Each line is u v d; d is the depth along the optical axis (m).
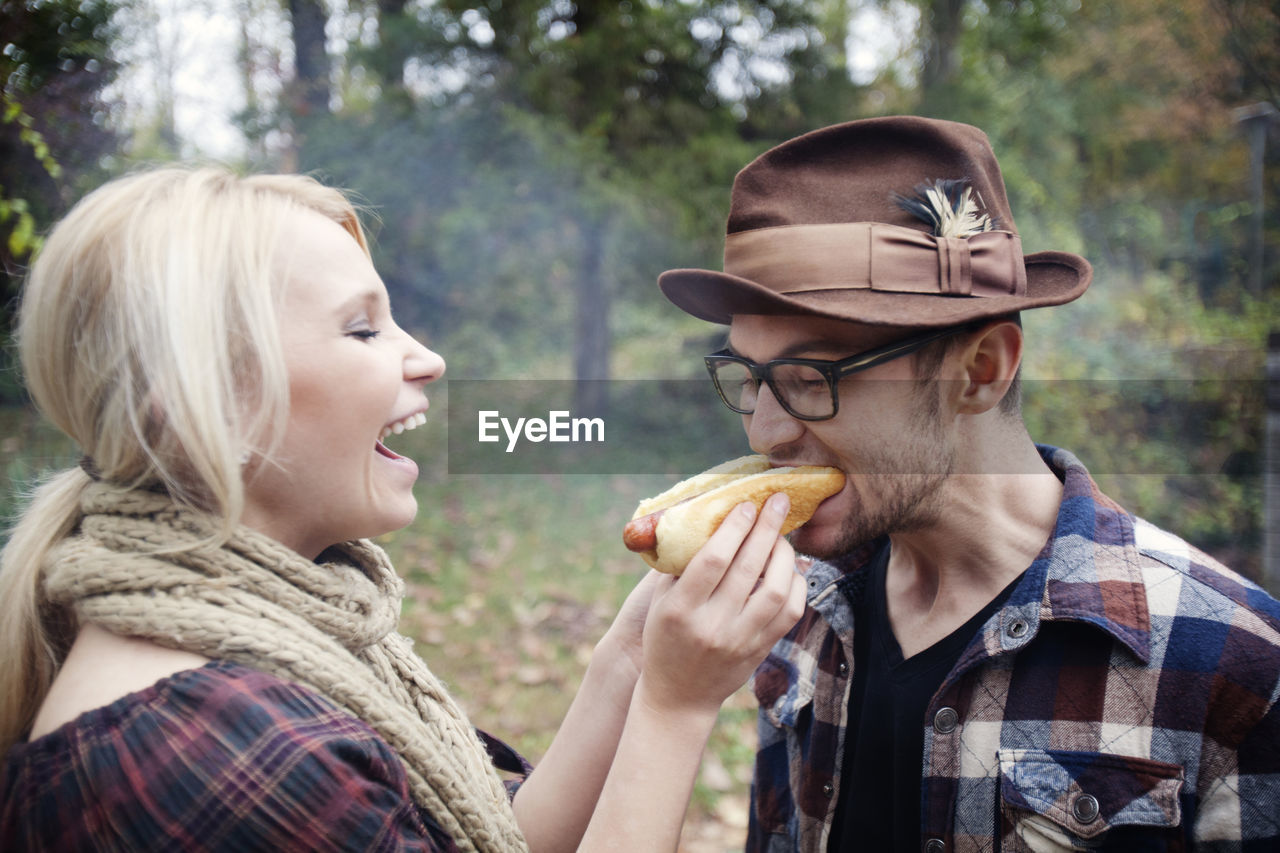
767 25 9.51
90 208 1.13
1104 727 1.26
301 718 1.04
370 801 1.05
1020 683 1.35
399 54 8.91
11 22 4.43
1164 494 7.43
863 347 1.36
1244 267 11.39
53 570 1.12
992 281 1.39
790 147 1.45
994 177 1.54
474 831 1.24
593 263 9.94
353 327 1.21
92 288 1.10
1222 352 9.06
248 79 9.04
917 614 1.54
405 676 1.39
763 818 1.78
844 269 1.35
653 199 8.87
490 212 8.82
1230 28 7.06
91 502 1.14
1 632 1.18
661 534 1.34
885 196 1.40
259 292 1.11
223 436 1.06
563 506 7.81
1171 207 12.84
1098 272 12.29
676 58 9.30
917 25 12.05
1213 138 11.27
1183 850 1.20
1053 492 1.50
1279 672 1.18
